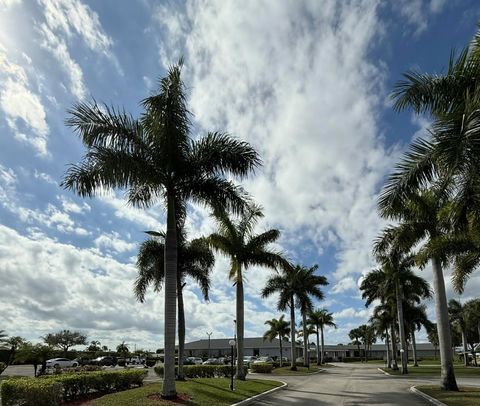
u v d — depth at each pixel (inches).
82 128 601.6
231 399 644.7
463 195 493.4
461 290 792.9
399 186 526.0
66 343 2518.5
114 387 721.0
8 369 1684.3
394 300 1674.5
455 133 403.2
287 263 1054.4
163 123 615.2
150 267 1000.2
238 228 1055.6
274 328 2199.8
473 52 427.5
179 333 974.4
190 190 665.6
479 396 654.5
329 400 699.4
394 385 992.9
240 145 655.1
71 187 594.6
